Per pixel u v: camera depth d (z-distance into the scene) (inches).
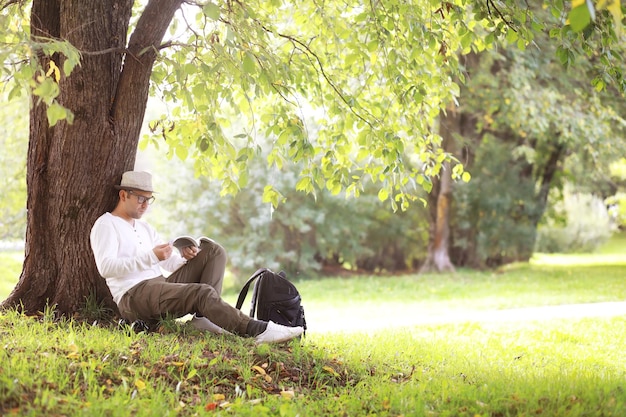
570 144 722.2
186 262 262.5
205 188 741.3
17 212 664.4
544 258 1137.4
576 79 670.5
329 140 301.7
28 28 262.8
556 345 329.4
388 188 266.4
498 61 701.9
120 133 263.1
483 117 771.4
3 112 600.7
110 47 261.0
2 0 265.6
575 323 395.9
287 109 275.6
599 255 1221.7
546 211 974.4
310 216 743.1
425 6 283.6
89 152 259.8
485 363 268.2
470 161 816.9
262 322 237.5
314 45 327.3
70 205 261.3
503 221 823.7
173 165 740.7
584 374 230.4
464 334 364.5
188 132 261.0
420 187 817.5
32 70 187.3
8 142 634.2
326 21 283.9
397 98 277.0
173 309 243.1
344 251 808.9
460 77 267.4
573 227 1086.4
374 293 655.8
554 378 218.7
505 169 821.9
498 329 379.2
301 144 244.8
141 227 261.4
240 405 178.4
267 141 707.4
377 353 266.5
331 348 265.9
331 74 318.0
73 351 202.5
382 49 259.8
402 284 708.7
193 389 192.5
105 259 239.8
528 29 248.2
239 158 235.0
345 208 781.3
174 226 738.2
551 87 669.3
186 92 216.8
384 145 257.1
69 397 166.6
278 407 180.9
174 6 255.6
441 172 803.4
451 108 730.2
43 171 264.4
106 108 261.3
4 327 236.1
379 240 873.5
